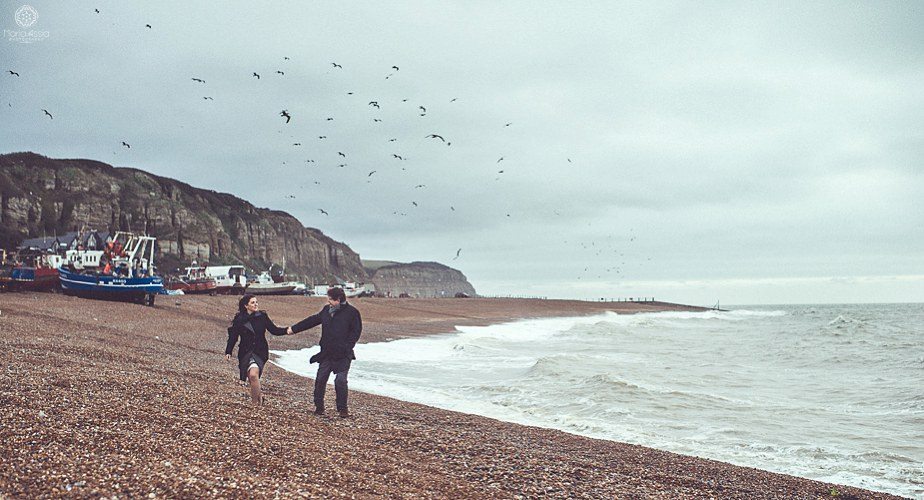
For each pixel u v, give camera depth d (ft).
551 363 73.77
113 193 386.32
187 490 18.61
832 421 45.62
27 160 363.56
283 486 20.40
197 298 171.32
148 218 388.57
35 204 333.83
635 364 78.74
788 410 49.39
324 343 36.37
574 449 34.58
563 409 49.80
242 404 34.42
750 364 83.15
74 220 344.49
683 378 66.90
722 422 45.14
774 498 27.30
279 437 27.66
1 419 23.24
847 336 135.74
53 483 17.85
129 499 17.46
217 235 438.81
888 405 51.55
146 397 31.81
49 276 149.89
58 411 25.73
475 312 281.33
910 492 30.04
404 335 134.92
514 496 23.97
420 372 71.87
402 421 38.47
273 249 512.22
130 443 22.82
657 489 27.35
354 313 36.86
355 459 26.13
